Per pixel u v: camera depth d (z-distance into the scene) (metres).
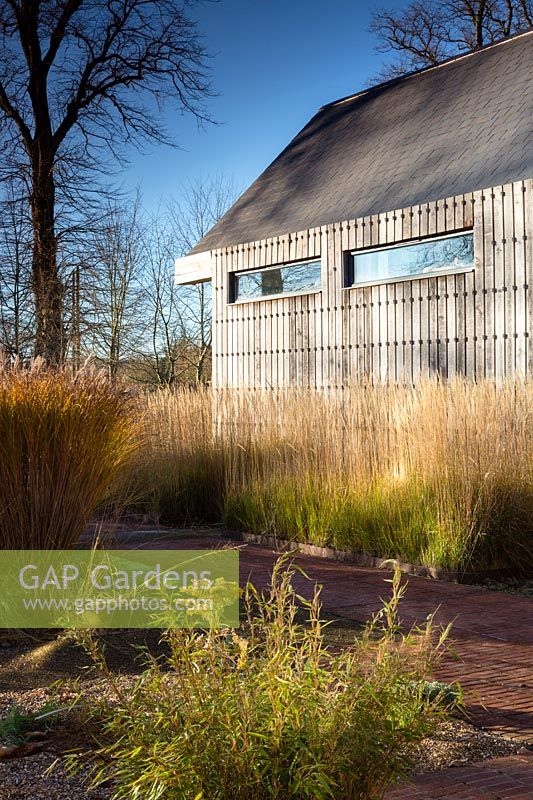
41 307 20.38
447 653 5.08
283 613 2.82
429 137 13.97
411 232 12.15
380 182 13.61
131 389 6.45
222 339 15.66
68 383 5.80
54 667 4.49
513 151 11.69
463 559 7.45
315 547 8.73
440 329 11.75
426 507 7.91
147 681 2.67
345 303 13.23
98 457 5.71
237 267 15.27
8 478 5.41
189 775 2.32
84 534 5.98
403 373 12.28
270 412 10.67
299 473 9.55
